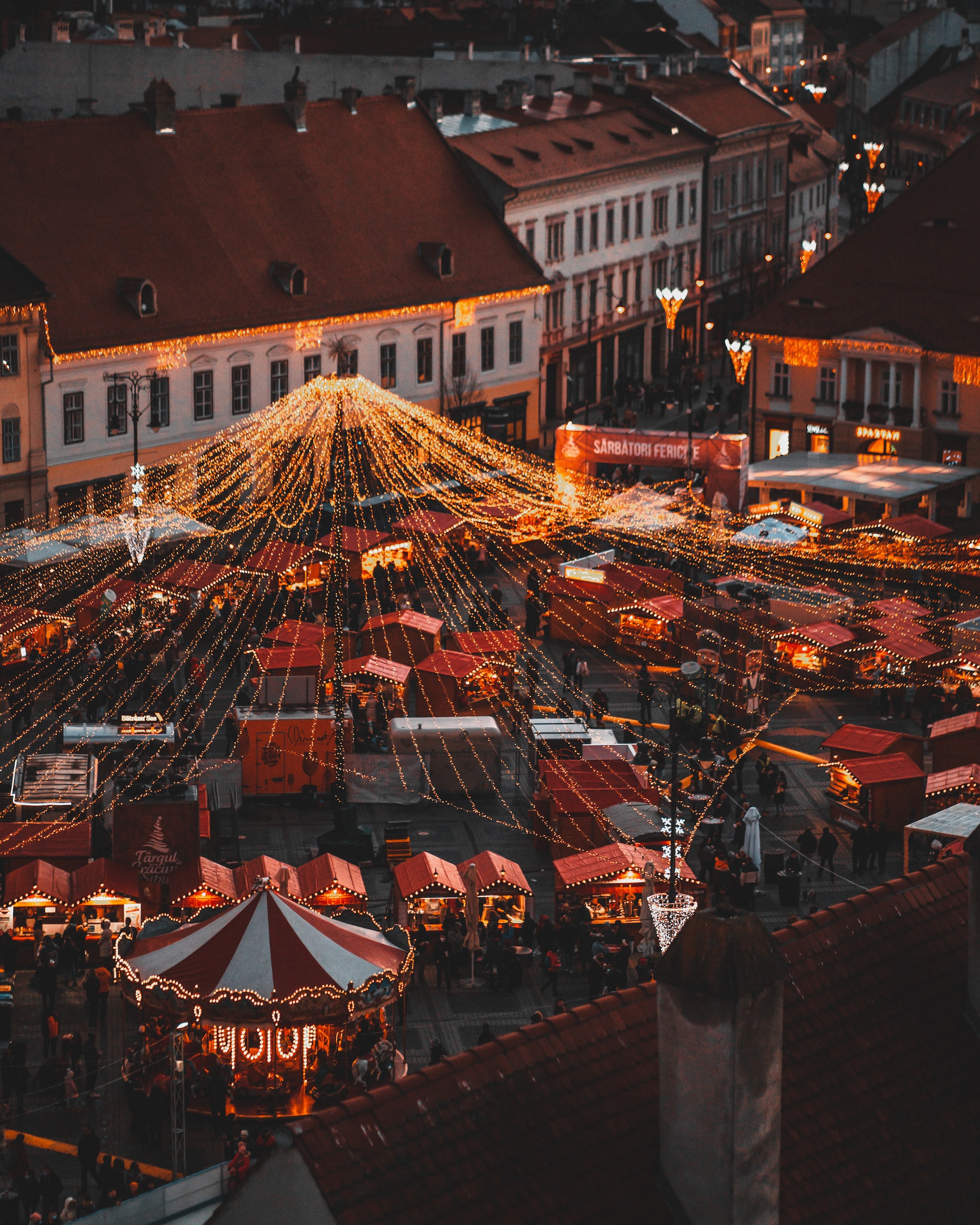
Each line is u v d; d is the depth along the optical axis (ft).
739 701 232.73
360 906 169.27
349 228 339.57
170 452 299.99
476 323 353.10
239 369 309.83
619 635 260.42
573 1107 61.36
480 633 237.86
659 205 422.41
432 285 342.85
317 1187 55.93
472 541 299.38
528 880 189.06
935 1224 63.72
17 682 234.79
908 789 197.57
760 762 209.56
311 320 318.24
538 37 574.56
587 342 397.80
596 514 306.96
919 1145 65.82
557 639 266.16
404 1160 57.57
